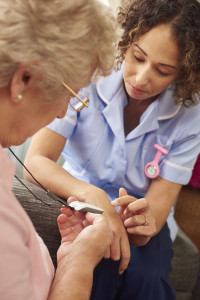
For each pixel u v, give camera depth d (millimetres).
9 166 723
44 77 664
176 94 1306
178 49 1127
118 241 1105
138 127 1304
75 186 1214
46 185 1237
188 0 1147
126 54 1197
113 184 1378
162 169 1346
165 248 1330
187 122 1346
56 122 1300
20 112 697
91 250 871
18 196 1121
